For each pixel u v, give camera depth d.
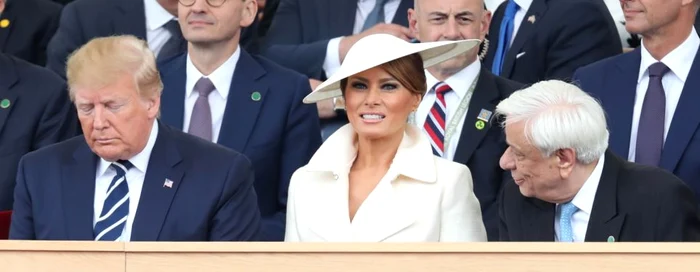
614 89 23.45
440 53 18.58
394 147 18.23
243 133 23.92
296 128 24.28
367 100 17.70
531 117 17.58
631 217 17.97
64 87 24.56
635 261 14.13
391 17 28.84
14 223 18.77
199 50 24.39
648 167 18.55
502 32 27.58
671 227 17.89
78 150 18.89
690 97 22.78
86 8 28.31
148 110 18.27
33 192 18.66
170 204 18.30
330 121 26.98
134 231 18.16
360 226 17.83
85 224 18.28
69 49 28.03
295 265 14.58
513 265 14.28
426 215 17.78
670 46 23.11
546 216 18.47
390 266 14.45
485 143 23.69
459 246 14.35
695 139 22.56
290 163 24.16
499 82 24.44
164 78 24.61
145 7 28.30
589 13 27.25
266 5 30.97
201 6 24.11
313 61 28.16
